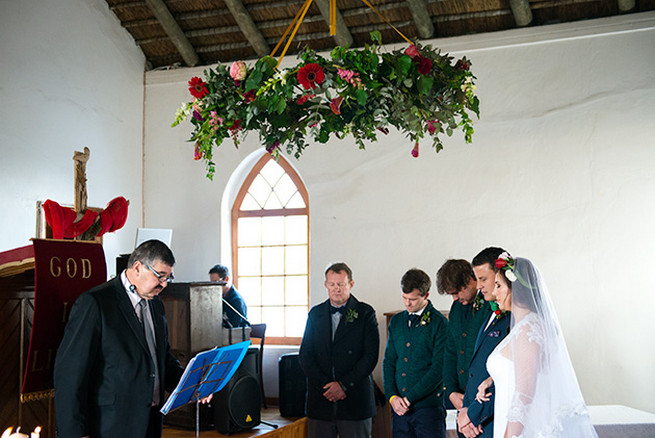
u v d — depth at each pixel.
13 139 5.69
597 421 4.34
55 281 3.17
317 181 6.77
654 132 5.93
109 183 6.86
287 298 7.14
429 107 2.89
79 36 6.53
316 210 6.75
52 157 6.11
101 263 3.48
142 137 7.40
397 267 6.46
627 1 5.91
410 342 4.16
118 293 3.04
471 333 3.54
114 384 2.93
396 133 6.59
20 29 5.82
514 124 6.29
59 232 3.32
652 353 5.75
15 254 3.30
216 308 5.30
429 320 4.13
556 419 2.46
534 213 6.16
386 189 6.57
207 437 4.76
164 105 7.37
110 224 3.53
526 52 6.31
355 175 6.67
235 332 5.57
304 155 6.83
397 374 4.18
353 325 4.59
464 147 6.39
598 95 6.10
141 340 3.02
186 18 6.95
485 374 2.95
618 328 5.85
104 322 2.94
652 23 5.97
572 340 5.93
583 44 6.17
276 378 6.79
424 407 4.00
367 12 6.50
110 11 7.04
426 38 6.55
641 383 5.75
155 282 3.03
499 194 6.26
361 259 6.57
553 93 6.21
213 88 2.90
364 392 4.53
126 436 2.93
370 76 2.80
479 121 6.37
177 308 5.09
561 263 6.04
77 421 2.79
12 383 3.39
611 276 5.91
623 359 5.81
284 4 6.62
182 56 7.26
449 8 6.36
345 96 2.73
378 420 5.86
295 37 6.92
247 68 2.83
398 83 2.76
